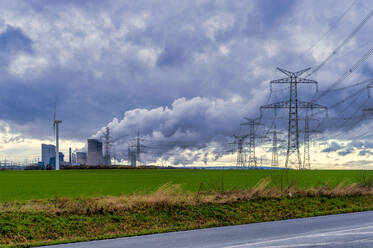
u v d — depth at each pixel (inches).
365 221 622.5
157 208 782.5
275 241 440.5
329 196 1035.9
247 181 1701.5
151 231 591.8
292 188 1043.9
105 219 703.1
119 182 1766.7
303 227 567.2
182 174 2748.5
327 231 512.4
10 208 721.0
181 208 797.2
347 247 396.5
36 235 611.2
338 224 590.6
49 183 1701.5
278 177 1240.8
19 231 612.1
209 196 908.0
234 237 490.0
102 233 641.6
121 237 550.9
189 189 1234.0
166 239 496.7
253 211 837.2
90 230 652.1
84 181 1868.8
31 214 693.9
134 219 716.7
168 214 758.5
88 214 720.3
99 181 1867.6
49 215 696.4
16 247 502.0
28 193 1170.0
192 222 729.6
